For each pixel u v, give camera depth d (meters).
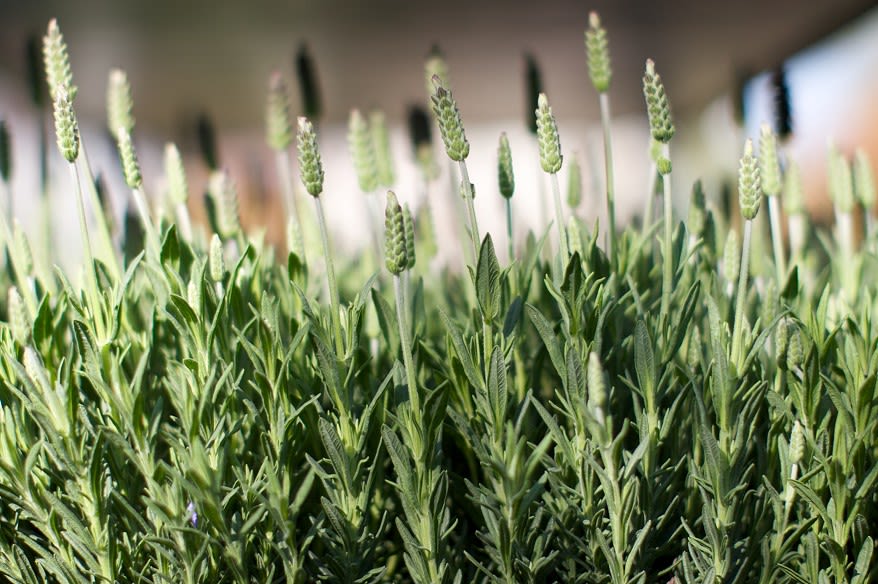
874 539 0.61
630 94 2.22
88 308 0.60
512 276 0.63
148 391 0.62
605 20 1.61
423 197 0.82
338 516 0.57
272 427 0.58
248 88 2.08
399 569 0.63
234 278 0.60
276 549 0.57
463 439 0.62
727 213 0.80
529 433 0.62
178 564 0.57
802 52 1.83
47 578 0.60
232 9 1.48
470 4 1.50
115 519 0.59
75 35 1.59
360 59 1.88
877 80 2.23
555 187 0.59
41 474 0.58
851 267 0.73
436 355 0.63
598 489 0.58
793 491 0.58
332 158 2.40
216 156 0.93
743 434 0.58
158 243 0.62
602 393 0.55
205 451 0.57
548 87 2.14
